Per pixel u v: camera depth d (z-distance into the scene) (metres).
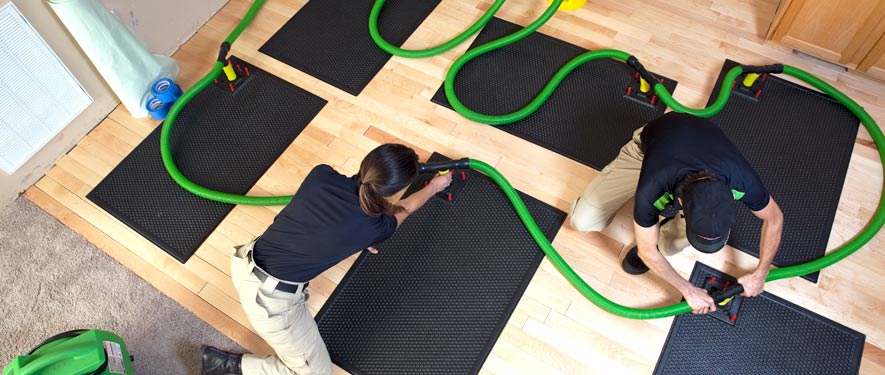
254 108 3.13
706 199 1.55
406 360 2.39
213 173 2.92
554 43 3.26
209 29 3.48
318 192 1.83
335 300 2.54
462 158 2.72
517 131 2.95
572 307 2.46
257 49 3.37
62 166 2.97
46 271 2.67
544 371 2.33
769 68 2.92
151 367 2.45
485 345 2.40
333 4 3.51
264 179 2.89
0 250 2.73
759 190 1.74
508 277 2.54
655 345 2.36
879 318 2.36
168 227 2.77
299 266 1.91
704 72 3.10
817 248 2.52
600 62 3.16
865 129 2.84
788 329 2.36
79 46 2.80
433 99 3.09
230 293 2.59
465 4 3.47
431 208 2.74
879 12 2.65
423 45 3.31
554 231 2.65
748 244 2.55
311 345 2.12
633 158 2.21
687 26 3.29
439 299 2.51
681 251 2.57
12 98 2.61
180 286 2.62
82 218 2.82
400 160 1.67
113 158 2.99
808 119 2.90
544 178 2.80
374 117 3.06
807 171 2.74
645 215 1.82
